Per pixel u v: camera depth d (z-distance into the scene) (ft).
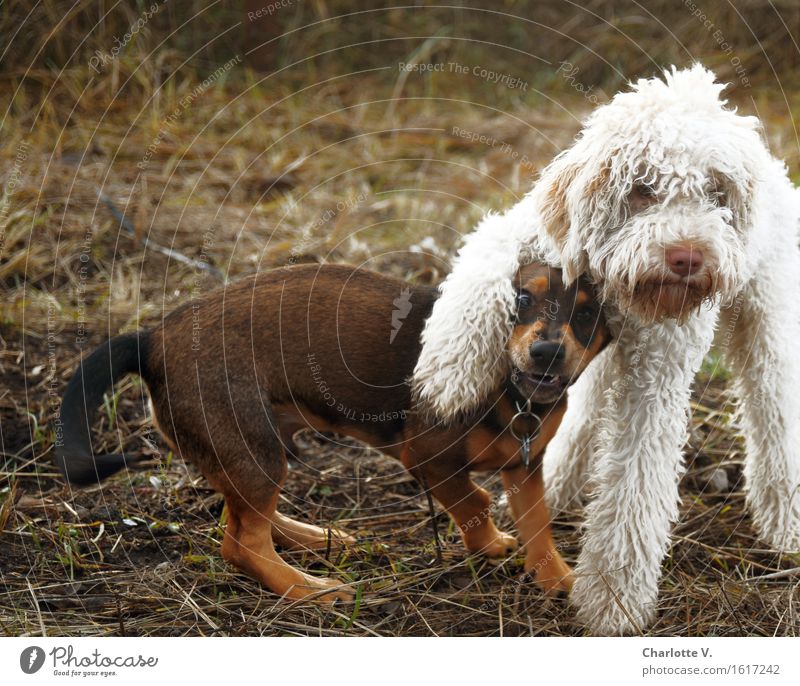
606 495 8.59
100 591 9.25
